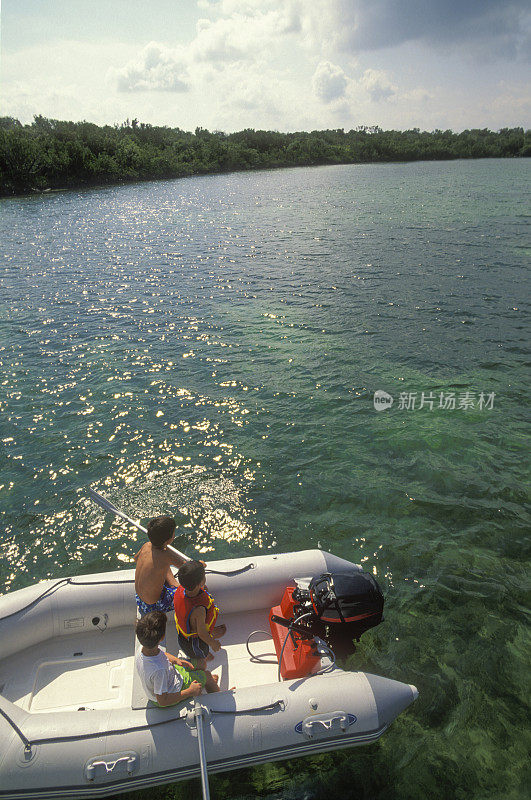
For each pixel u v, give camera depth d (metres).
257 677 4.13
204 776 3.23
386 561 5.94
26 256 24.08
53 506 6.85
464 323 13.62
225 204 45.06
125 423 8.86
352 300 15.89
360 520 6.61
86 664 4.23
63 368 11.16
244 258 22.84
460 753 3.93
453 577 5.68
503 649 4.80
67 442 8.30
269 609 4.80
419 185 56.41
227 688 4.02
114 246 26.53
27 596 4.44
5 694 3.94
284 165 107.25
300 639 4.12
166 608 4.02
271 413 9.20
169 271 20.56
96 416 9.10
